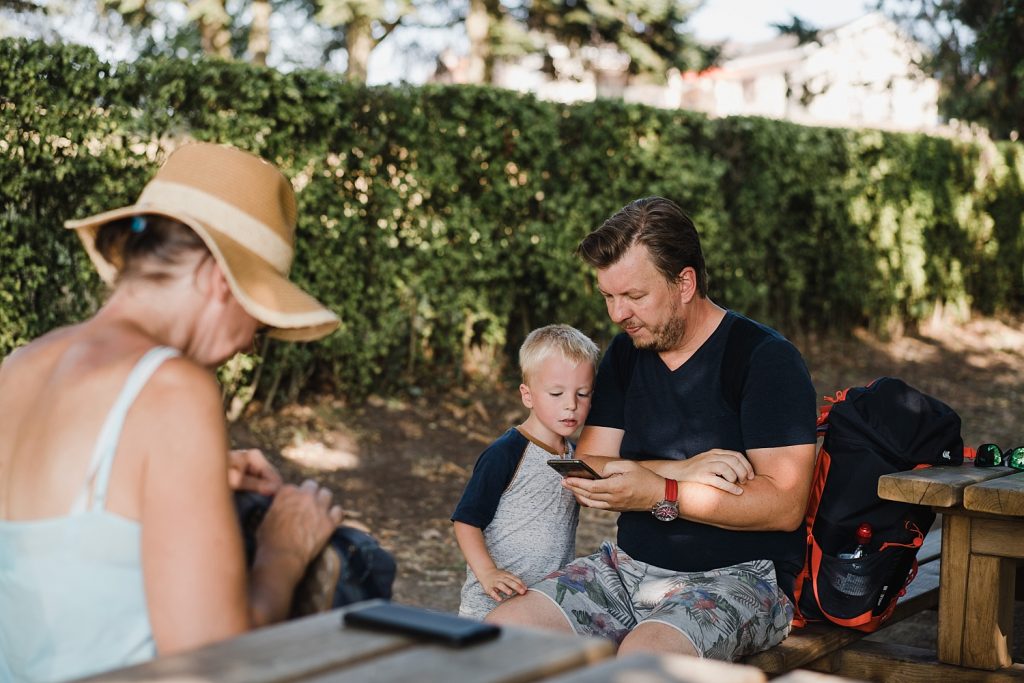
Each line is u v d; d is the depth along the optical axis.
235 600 1.55
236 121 7.35
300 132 7.72
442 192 8.59
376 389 8.69
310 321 1.81
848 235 12.33
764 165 11.19
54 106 6.68
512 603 2.95
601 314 9.64
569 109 9.48
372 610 1.52
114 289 1.79
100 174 6.96
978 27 14.06
